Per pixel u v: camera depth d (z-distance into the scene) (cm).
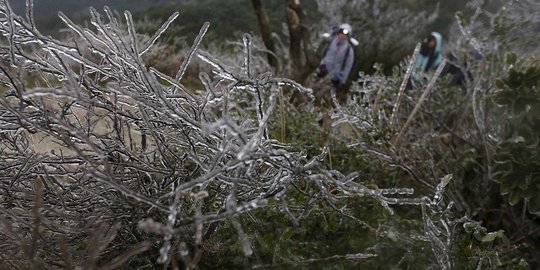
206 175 162
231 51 819
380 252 248
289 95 379
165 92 216
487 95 332
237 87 201
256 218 240
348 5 888
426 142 356
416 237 238
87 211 220
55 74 208
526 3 371
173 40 779
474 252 233
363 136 312
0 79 231
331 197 190
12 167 211
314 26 921
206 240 228
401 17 891
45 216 205
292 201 246
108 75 211
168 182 219
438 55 639
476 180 320
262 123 166
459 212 298
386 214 268
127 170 241
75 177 214
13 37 191
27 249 181
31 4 195
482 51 384
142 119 204
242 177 201
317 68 631
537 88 284
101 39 207
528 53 366
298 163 184
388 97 401
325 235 258
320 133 342
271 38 620
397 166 313
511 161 275
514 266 233
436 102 398
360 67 859
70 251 206
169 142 223
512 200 272
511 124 303
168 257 204
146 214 208
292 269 232
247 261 233
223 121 152
